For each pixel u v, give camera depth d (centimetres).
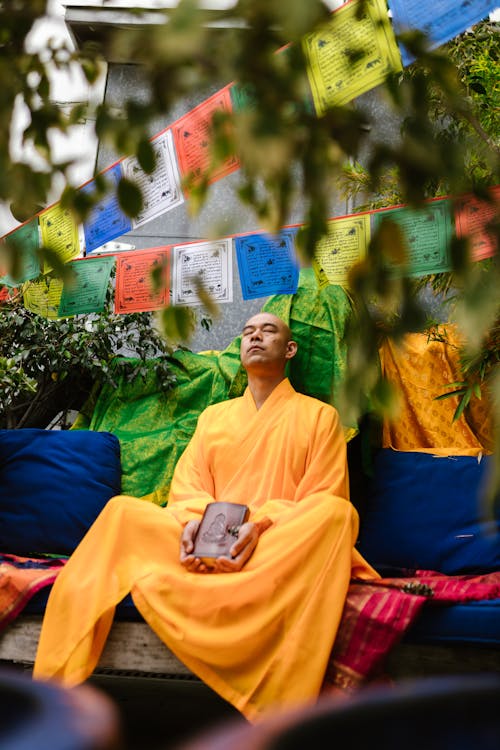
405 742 22
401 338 97
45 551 377
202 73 84
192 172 104
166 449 409
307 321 402
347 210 398
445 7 191
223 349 487
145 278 339
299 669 255
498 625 265
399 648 277
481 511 88
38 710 21
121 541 294
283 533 281
